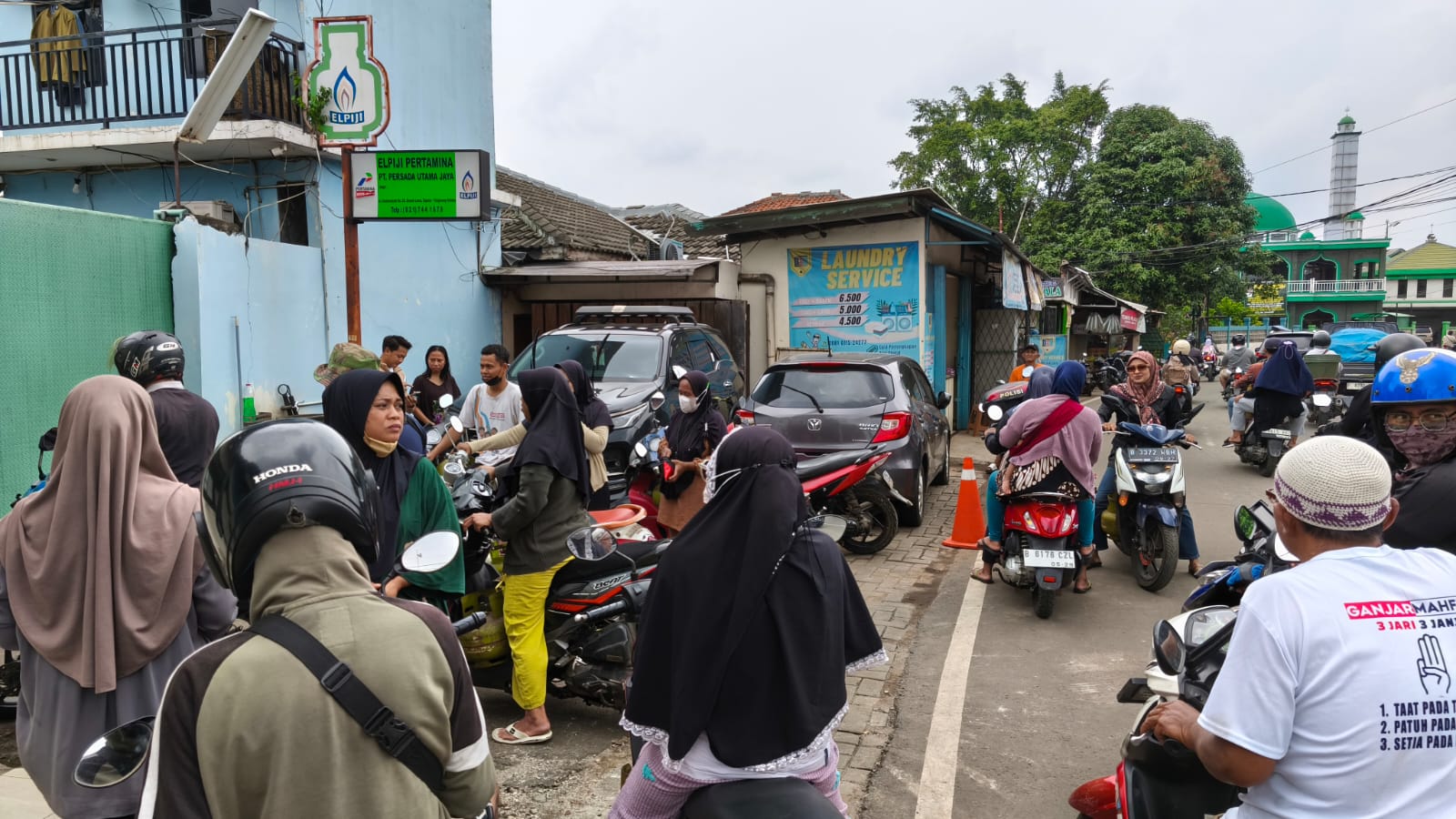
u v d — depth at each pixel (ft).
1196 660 9.29
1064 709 15.29
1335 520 6.53
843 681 7.50
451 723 5.34
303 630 4.91
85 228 24.49
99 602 8.01
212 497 5.28
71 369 24.12
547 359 32.14
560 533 13.53
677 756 7.18
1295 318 206.80
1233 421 39.04
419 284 38.83
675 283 43.60
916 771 13.26
